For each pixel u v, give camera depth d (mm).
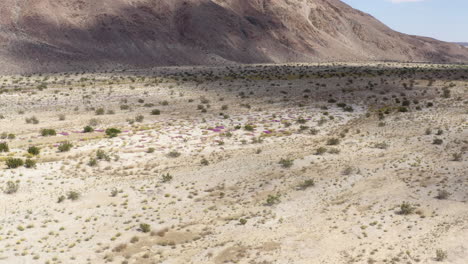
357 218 27500
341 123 60531
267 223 27484
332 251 23297
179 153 43875
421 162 38469
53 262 22500
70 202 30953
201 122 62219
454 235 24172
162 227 27328
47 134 53406
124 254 23547
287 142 49531
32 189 32875
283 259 22641
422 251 22688
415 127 54219
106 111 71438
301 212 29156
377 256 22406
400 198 30344
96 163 39688
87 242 25141
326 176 36188
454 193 30141
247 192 33375
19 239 24984
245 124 60656
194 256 23375
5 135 51781
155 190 33812
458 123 54594
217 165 40312
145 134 53656
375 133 52625
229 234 26062
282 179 36000
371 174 36062
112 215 29156
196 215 29250
